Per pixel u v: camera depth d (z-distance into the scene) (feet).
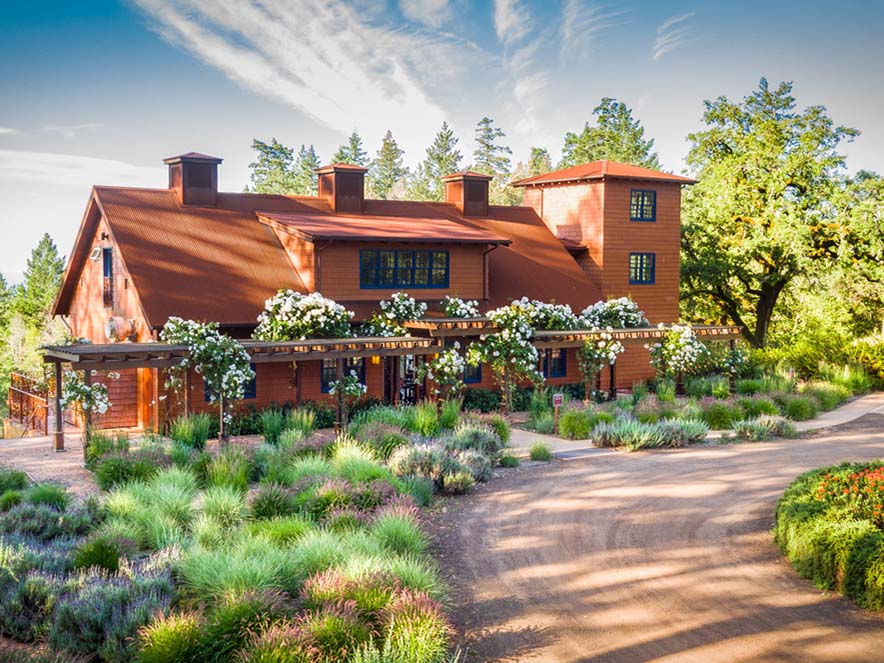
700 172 141.38
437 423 66.18
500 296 94.94
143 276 74.08
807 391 89.92
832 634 29.50
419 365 81.46
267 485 44.39
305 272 82.07
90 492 49.03
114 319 77.10
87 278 90.58
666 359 90.94
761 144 125.70
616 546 39.86
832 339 109.81
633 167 112.57
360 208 96.07
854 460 59.88
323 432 68.69
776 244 121.39
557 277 101.60
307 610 28.30
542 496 49.73
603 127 247.29
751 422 71.00
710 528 42.73
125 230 77.92
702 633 29.73
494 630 30.25
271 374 75.97
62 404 62.85
